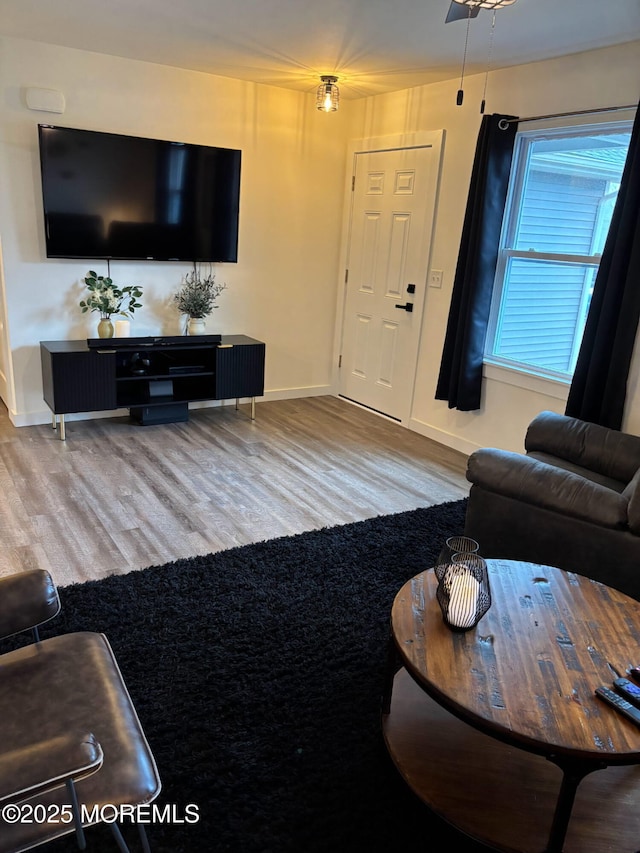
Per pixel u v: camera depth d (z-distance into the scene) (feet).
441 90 13.44
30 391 13.85
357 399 17.21
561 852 4.49
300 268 16.58
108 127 13.17
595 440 9.62
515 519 8.18
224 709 6.07
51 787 3.01
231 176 14.51
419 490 11.79
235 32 10.70
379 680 6.57
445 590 5.38
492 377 13.15
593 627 5.45
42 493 10.75
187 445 13.46
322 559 8.97
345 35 10.52
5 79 11.99
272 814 5.00
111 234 13.52
